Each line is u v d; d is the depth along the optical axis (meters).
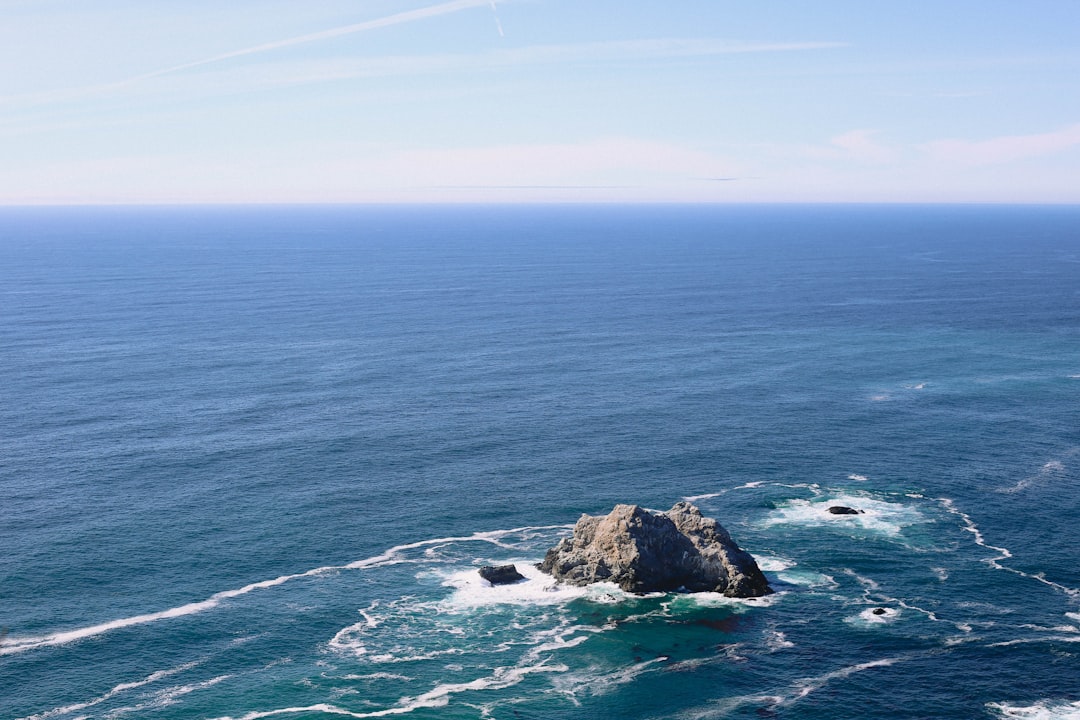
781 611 92.69
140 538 108.75
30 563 101.69
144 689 79.19
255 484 126.75
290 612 92.38
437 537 110.56
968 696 78.88
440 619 91.31
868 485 126.81
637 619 91.31
